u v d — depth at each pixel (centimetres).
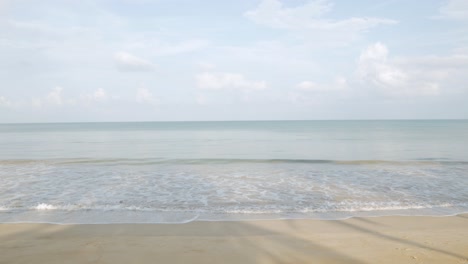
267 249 635
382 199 1067
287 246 652
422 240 680
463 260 571
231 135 5494
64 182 1353
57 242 672
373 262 568
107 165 1872
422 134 5194
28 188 1232
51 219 841
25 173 1580
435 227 781
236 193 1156
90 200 1047
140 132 7081
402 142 3569
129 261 576
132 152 2725
